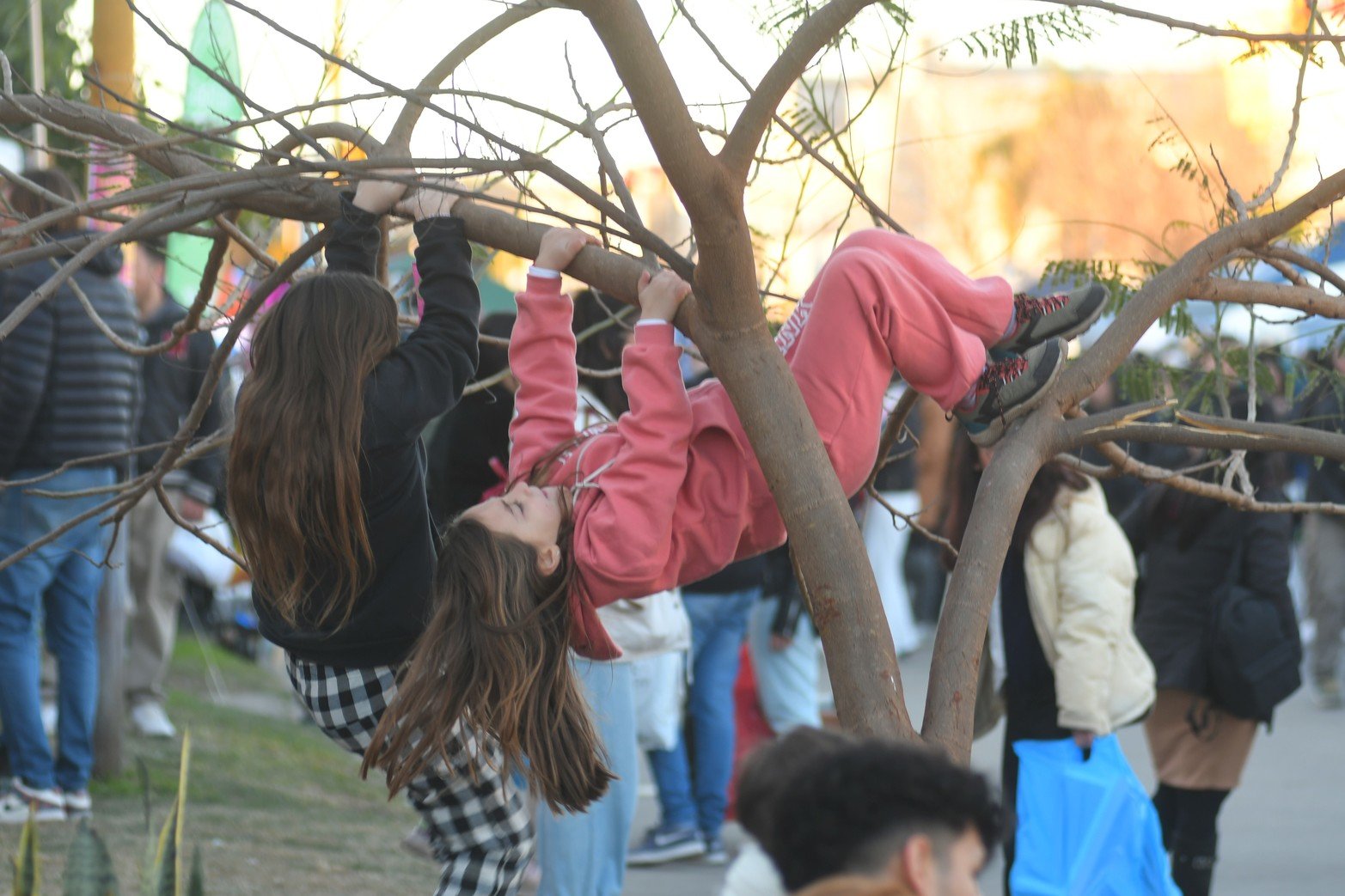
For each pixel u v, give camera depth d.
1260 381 6.42
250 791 11.68
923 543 23.23
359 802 11.94
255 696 16.19
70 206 4.31
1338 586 18.39
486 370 8.94
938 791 3.02
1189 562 9.45
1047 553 8.30
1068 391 4.95
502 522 5.03
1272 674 9.20
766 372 4.26
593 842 8.33
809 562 4.24
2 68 5.53
